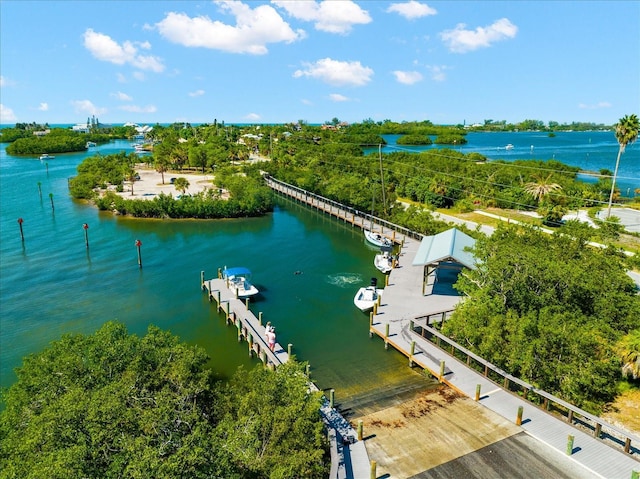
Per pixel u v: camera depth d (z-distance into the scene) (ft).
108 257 177.88
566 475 60.39
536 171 301.22
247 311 124.26
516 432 70.13
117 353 69.31
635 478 56.29
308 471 56.08
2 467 51.62
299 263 173.88
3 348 110.73
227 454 50.08
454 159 356.79
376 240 192.75
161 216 242.58
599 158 520.01
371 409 80.38
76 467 43.37
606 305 98.12
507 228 148.97
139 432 52.47
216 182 306.14
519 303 96.48
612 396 84.07
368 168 320.50
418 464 63.72
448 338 96.58
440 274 146.10
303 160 390.21
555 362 80.07
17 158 527.81
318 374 95.30
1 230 213.25
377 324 110.52
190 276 157.89
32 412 60.13
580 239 130.62
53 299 138.21
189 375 70.59
